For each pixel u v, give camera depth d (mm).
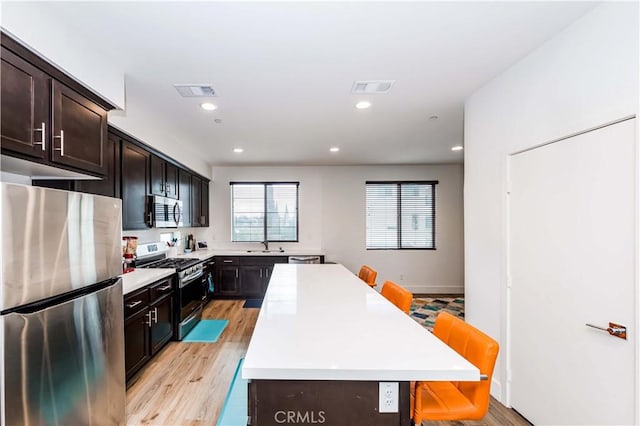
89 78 1869
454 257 6238
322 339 1344
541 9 1624
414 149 4801
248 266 5574
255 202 6223
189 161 4746
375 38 1864
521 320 2191
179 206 4332
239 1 1526
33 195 1342
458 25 1748
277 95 2688
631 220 1486
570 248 1807
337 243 6219
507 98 2279
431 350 1237
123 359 2002
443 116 3262
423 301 5535
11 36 1392
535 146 2039
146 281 2814
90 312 1686
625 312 1518
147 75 2299
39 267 1370
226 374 2801
